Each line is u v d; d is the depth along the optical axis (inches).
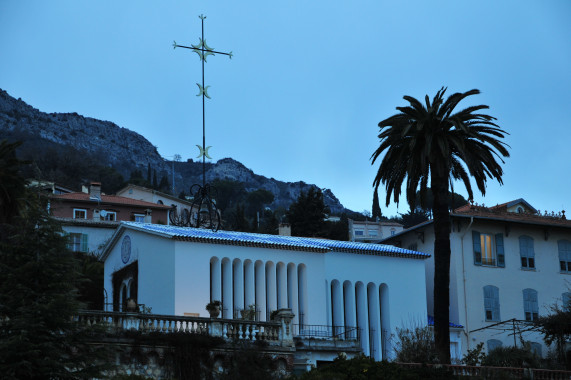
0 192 1806.1
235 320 1366.9
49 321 1023.0
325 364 1423.5
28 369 979.3
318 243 1919.3
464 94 1727.4
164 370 1264.8
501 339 2214.6
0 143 1983.3
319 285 1788.9
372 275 1937.7
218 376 1299.2
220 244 1680.6
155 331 1277.1
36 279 1057.5
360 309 1908.2
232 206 7357.3
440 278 1679.4
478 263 2265.0
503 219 2294.5
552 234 2407.7
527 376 1480.1
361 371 1346.0
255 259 1722.4
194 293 1615.4
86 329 1061.1
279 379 1318.9
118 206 3112.7
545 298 2331.4
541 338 2253.9
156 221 3193.9
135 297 1734.7
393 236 2460.6
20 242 1079.6
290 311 1422.2
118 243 1866.4
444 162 1729.8
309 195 3720.5
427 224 2338.8
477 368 1465.3
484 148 1742.1
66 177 5383.9
